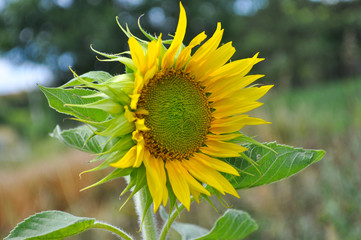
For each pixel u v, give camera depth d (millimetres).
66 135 1975
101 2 29188
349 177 5277
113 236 5703
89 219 1763
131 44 1612
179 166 1843
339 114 10789
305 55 31516
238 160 1925
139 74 1626
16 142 22672
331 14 33250
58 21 28453
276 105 11055
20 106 33938
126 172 1651
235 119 1912
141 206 1960
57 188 7715
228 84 1921
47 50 28625
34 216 1748
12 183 8562
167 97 1861
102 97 1701
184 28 1704
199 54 1877
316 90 24656
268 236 4926
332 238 4270
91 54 27469
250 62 1898
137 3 29562
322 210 5059
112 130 1613
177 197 1747
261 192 5430
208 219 5484
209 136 1911
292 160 1885
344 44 10797
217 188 1760
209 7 31922
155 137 1849
